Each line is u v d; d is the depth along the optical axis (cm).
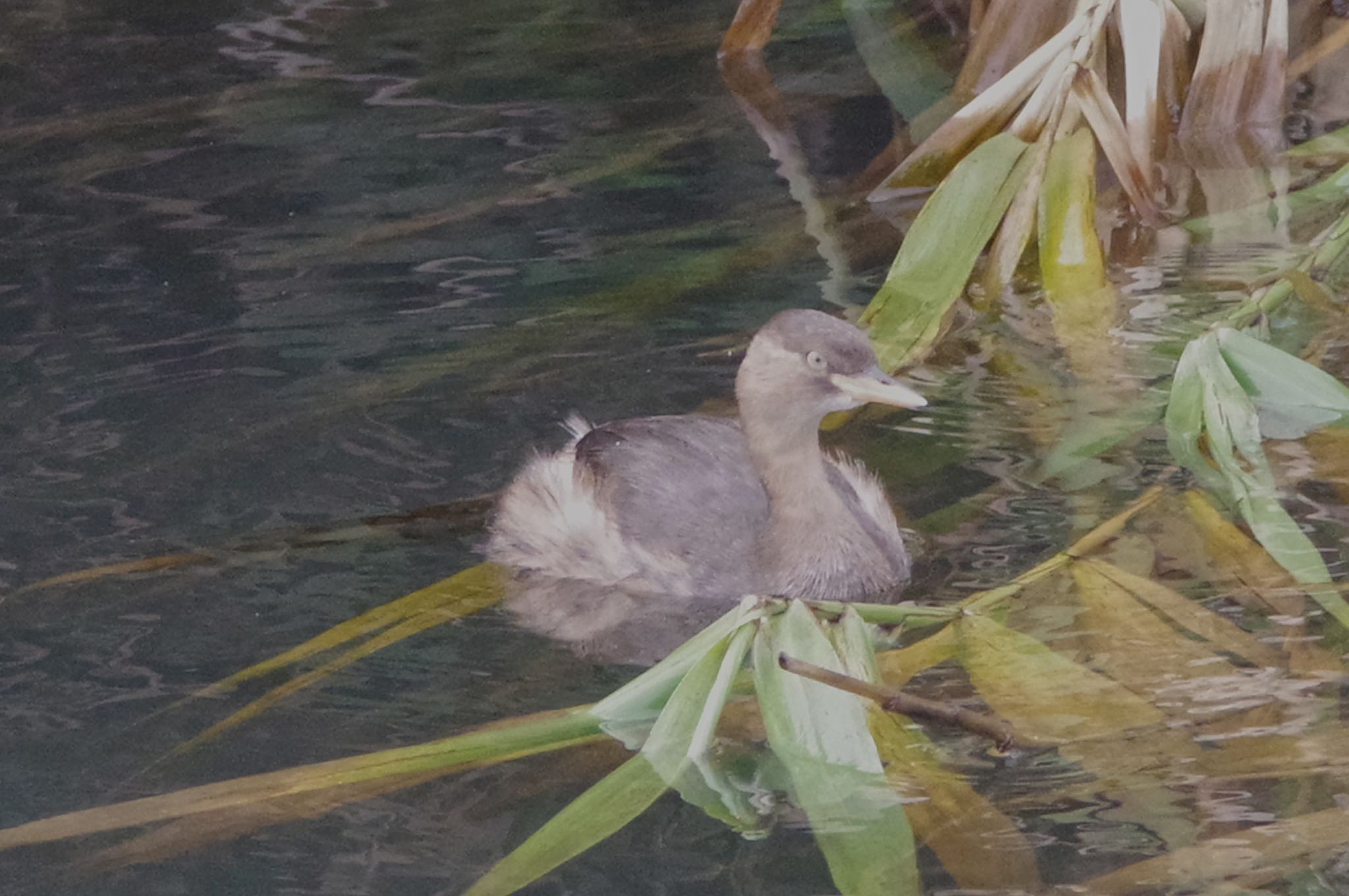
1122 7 1420
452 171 1512
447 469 1062
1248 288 1272
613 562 1016
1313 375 1077
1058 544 962
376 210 1423
